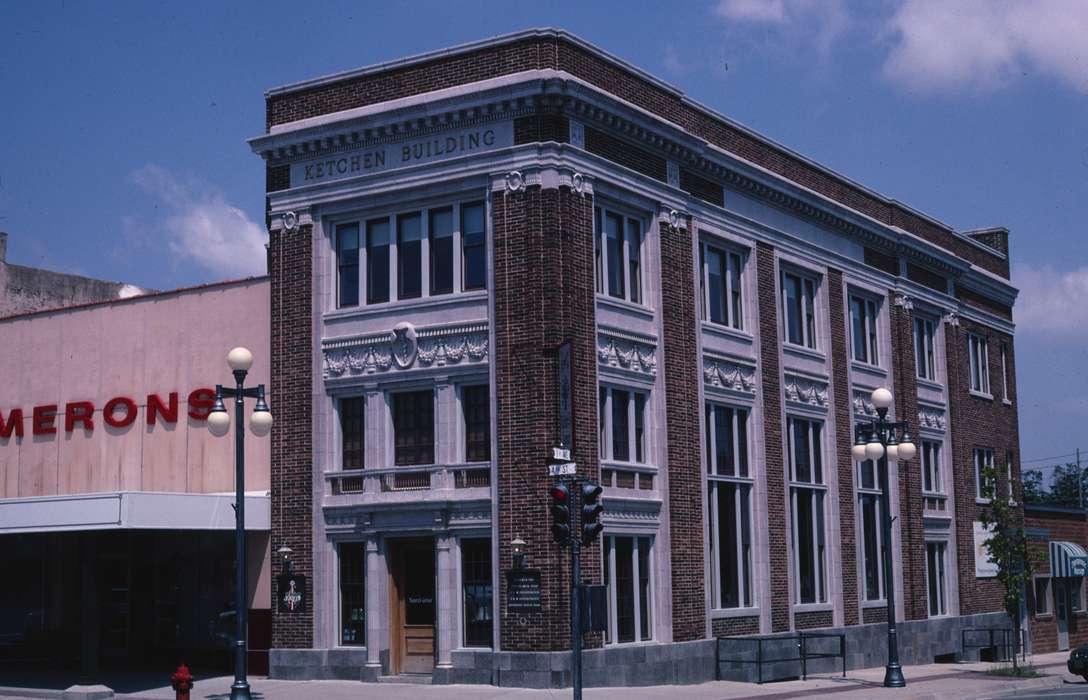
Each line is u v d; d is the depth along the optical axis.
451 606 30.33
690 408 34.34
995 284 55.22
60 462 37.22
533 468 29.48
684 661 32.84
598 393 31.23
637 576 32.22
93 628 29.31
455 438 30.92
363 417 32.34
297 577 32.28
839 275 42.84
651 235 33.75
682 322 34.41
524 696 27.52
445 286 31.67
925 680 36.44
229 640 34.16
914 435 46.53
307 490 32.53
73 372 37.47
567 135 30.77
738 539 36.34
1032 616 55.19
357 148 32.94
